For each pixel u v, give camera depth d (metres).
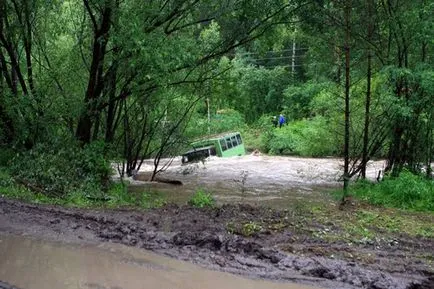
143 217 9.62
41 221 8.89
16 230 8.30
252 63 47.91
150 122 18.69
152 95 16.48
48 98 15.18
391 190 13.39
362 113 16.86
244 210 10.92
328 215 10.91
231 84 17.66
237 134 30.67
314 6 14.37
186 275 6.42
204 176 19.55
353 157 17.14
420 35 14.03
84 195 12.21
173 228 8.80
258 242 8.07
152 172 20.50
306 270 6.64
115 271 6.50
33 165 13.00
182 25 15.86
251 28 15.89
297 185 16.86
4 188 11.77
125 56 13.25
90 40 16.78
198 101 18.73
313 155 30.08
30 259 6.89
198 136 24.33
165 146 19.61
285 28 16.88
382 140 16.42
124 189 14.12
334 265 6.82
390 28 14.70
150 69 12.92
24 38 16.50
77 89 16.78
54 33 17.44
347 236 8.83
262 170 22.06
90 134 15.91
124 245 7.70
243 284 6.15
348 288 6.12
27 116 15.13
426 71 13.61
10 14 16.97
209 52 16.05
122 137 18.38
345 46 13.77
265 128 37.03
